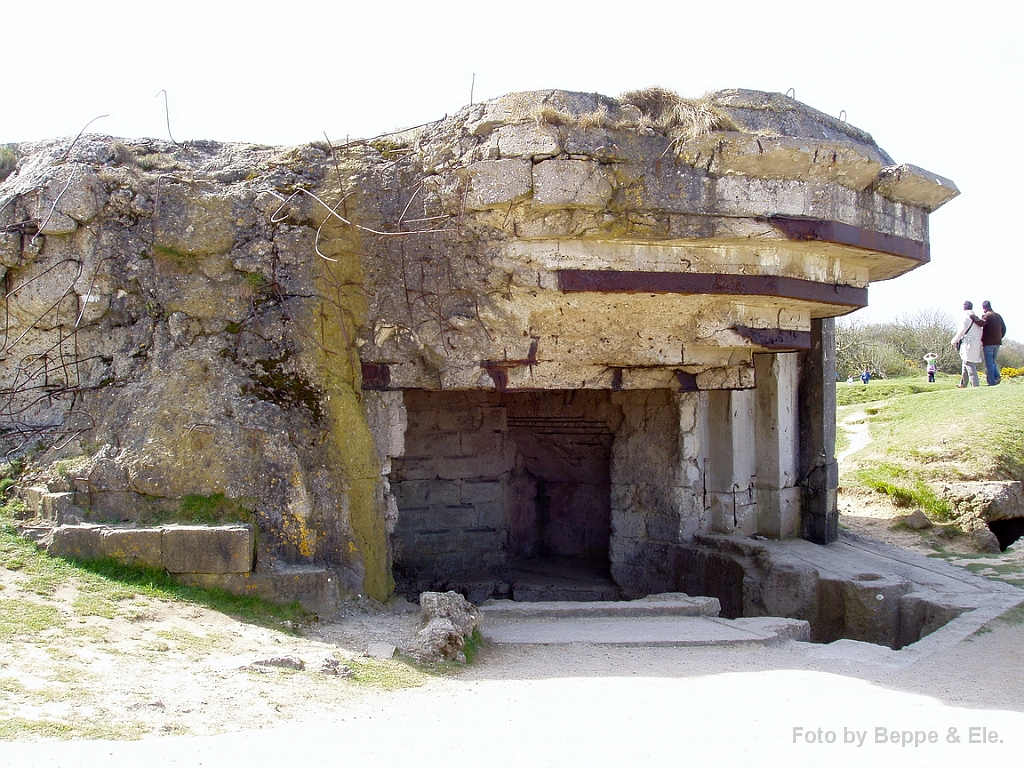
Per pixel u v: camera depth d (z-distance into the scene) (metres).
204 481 7.07
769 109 8.52
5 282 8.06
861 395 22.31
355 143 8.48
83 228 8.02
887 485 13.03
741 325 8.87
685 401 10.76
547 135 7.56
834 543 11.28
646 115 7.87
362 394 8.21
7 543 6.62
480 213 7.97
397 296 8.16
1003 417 14.24
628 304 8.48
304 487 7.25
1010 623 7.82
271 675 5.12
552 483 12.95
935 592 8.95
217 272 8.00
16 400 7.89
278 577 6.71
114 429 7.39
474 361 8.30
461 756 4.07
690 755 4.21
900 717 4.99
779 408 11.22
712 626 7.48
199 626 6.02
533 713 4.88
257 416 7.38
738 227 7.90
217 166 8.56
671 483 10.83
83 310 7.91
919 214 9.26
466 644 6.33
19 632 5.24
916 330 38.75
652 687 5.60
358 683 5.25
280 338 7.87
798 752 4.31
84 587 6.23
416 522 11.87
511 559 12.56
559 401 11.79
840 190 8.23
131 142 8.75
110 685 4.60
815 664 6.45
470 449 12.20
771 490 11.27
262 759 3.82
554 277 7.98
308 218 8.10
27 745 3.68
